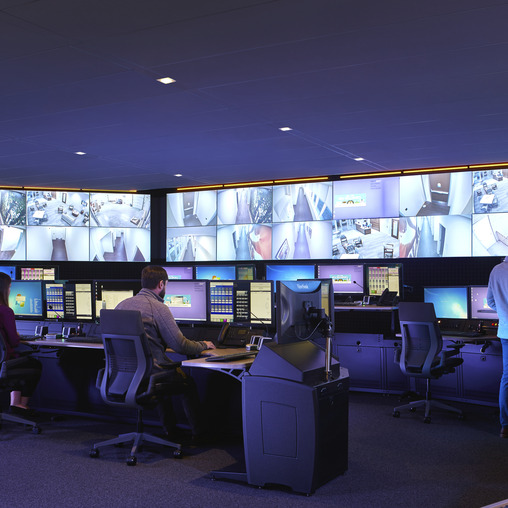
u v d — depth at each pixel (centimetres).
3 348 502
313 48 384
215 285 516
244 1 318
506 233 766
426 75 434
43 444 471
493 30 356
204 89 466
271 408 363
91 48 383
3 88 462
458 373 631
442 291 649
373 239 840
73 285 588
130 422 539
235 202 929
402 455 439
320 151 692
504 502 216
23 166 779
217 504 342
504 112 528
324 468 366
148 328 432
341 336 697
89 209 972
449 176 798
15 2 318
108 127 581
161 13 332
